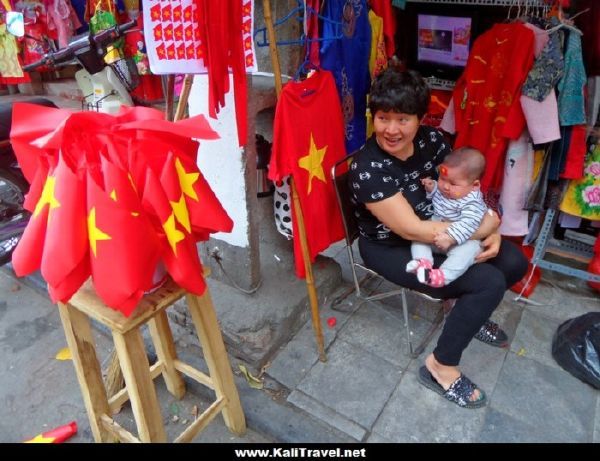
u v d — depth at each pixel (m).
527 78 2.39
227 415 2.04
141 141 1.42
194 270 1.47
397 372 2.32
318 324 2.31
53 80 6.30
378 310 2.71
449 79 3.04
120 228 1.29
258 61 2.49
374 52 2.74
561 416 2.10
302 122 2.07
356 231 2.42
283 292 2.58
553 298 2.82
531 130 2.44
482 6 2.75
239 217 2.40
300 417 2.11
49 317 2.79
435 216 2.13
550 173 2.59
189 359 2.40
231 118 2.20
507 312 2.70
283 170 2.07
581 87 2.33
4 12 3.18
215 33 1.72
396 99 1.84
